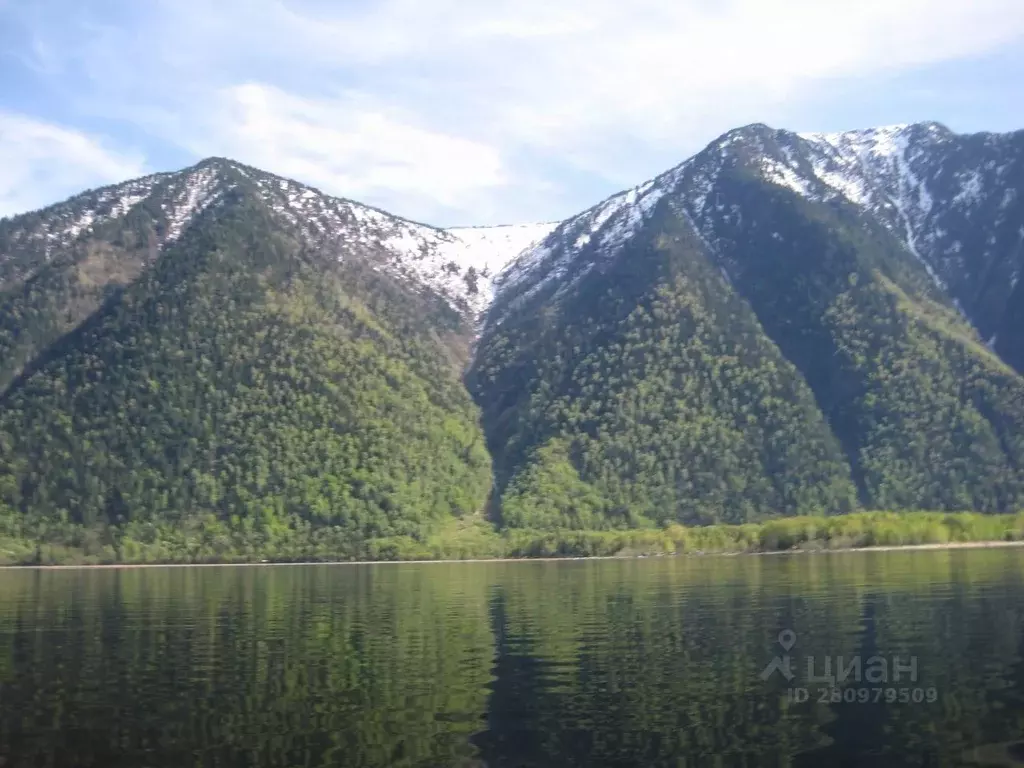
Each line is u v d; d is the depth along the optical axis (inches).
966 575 5378.9
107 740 2226.9
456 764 2017.7
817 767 1961.1
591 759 2034.9
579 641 3417.8
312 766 2018.9
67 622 4266.7
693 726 2252.7
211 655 3267.7
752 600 4480.8
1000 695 2449.6
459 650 3292.3
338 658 3169.3
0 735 2282.2
